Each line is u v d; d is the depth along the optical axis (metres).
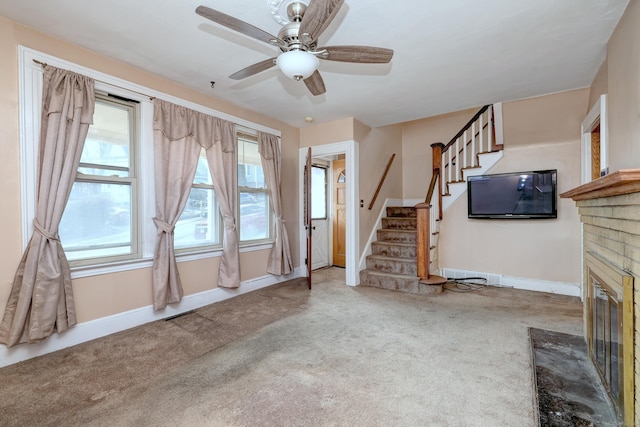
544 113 3.86
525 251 4.18
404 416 1.64
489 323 2.95
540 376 1.93
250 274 4.18
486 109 4.43
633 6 1.89
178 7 2.02
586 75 3.01
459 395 1.82
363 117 4.38
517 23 2.17
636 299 1.34
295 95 3.53
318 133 4.77
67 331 2.47
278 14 2.05
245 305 3.56
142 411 1.69
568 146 3.85
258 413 1.67
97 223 2.71
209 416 1.65
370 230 4.96
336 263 6.10
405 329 2.83
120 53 2.62
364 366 2.17
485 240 4.46
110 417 1.64
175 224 3.26
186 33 2.33
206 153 3.51
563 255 3.93
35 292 2.22
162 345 2.52
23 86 2.24
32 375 2.05
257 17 2.11
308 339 2.63
